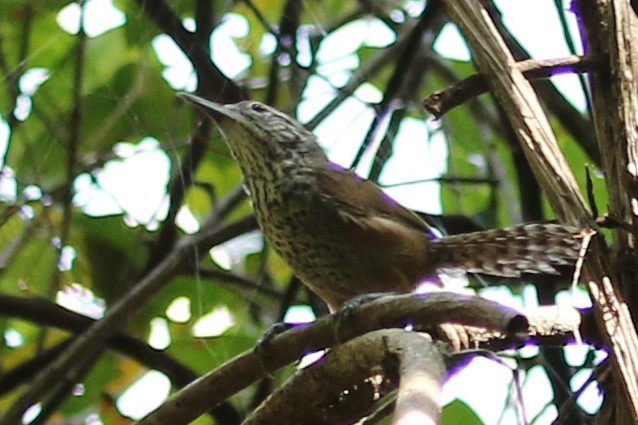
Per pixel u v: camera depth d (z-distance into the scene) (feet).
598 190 33.47
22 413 31.19
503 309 16.89
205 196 40.78
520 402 20.52
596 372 22.16
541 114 19.77
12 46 37.58
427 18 34.81
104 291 35.40
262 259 36.96
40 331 35.68
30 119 36.76
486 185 39.17
